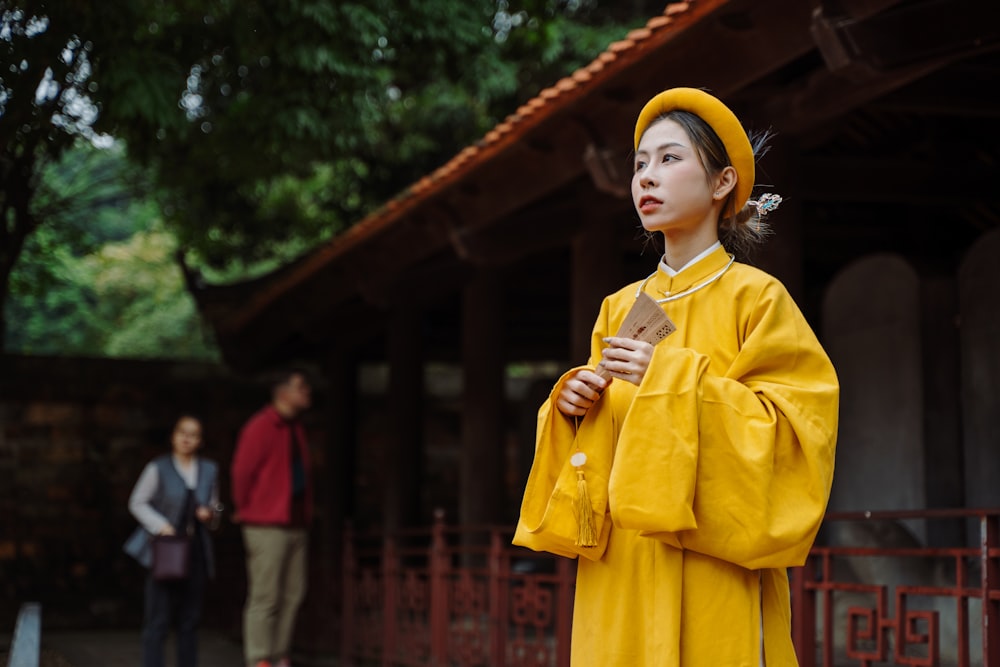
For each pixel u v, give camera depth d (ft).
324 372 52.16
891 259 26.71
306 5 33.76
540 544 9.09
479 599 27.22
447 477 55.67
